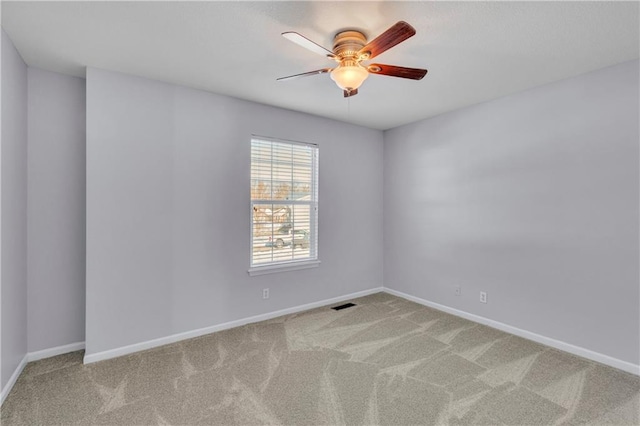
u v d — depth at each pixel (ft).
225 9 5.81
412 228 13.53
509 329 10.15
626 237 7.80
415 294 13.43
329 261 13.10
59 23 6.25
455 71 8.40
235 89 9.79
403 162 13.89
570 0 5.48
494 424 5.91
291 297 12.01
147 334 9.03
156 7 5.75
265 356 8.55
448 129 12.02
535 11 5.80
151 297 9.10
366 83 9.20
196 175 9.82
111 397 6.70
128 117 8.71
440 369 7.89
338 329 10.43
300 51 7.41
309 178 12.60
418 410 6.31
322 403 6.53
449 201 12.02
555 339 9.08
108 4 5.67
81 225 8.87
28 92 8.14
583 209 8.52
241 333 10.10
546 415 6.15
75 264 8.82
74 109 8.75
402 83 9.21
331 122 13.05
